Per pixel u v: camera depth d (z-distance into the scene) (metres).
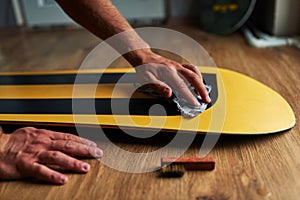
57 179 0.65
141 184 0.64
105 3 0.93
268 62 1.17
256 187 0.61
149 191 0.62
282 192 0.60
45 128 0.81
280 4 1.31
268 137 0.76
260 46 1.33
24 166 0.67
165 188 0.63
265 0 1.42
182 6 1.76
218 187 0.62
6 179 0.67
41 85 1.03
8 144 0.72
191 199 0.60
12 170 0.67
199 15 1.74
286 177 0.64
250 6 1.42
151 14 1.74
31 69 1.25
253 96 0.87
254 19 1.55
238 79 0.97
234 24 1.47
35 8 1.78
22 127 0.80
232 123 0.76
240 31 1.53
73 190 0.64
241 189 0.61
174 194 0.61
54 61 1.32
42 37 1.68
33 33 1.75
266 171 0.65
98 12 0.92
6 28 1.85
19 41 1.64
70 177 0.67
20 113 0.85
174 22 1.73
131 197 0.61
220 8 1.49
